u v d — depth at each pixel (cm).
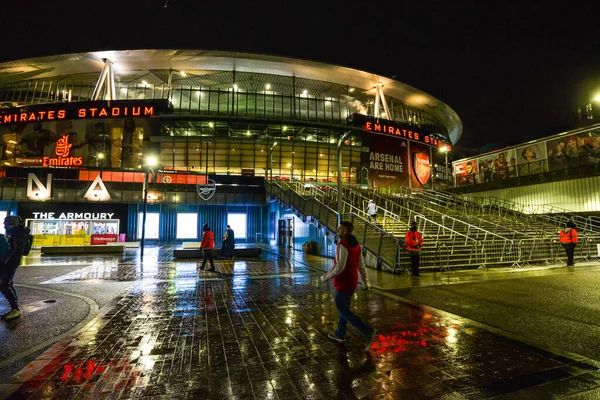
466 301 719
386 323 563
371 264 1294
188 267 1331
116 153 3438
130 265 1403
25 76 3991
